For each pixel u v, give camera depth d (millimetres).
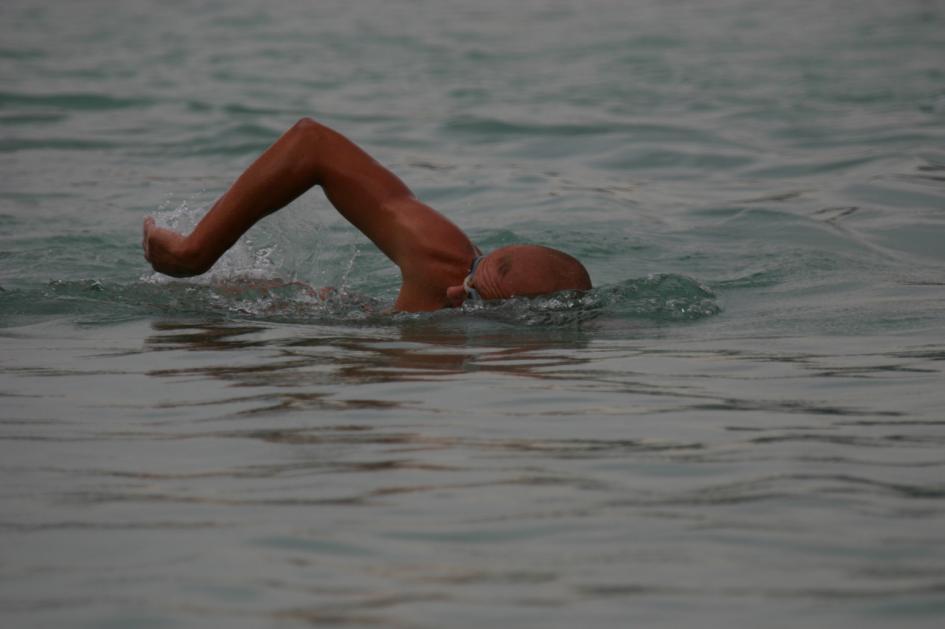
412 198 13461
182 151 26375
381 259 17391
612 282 15703
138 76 36250
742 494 7480
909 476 7809
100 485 7730
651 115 29516
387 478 7805
